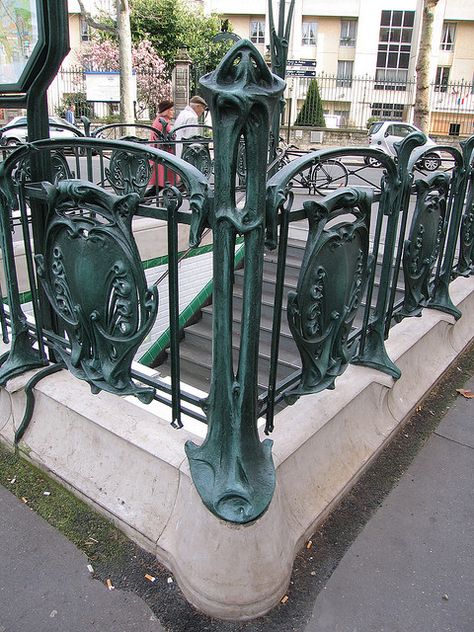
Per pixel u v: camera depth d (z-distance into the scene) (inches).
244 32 1314.0
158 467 82.0
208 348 226.5
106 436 88.8
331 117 1195.3
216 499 70.2
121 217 73.8
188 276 227.9
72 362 88.7
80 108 1067.3
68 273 82.7
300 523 81.5
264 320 210.2
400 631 70.4
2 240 96.4
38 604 73.9
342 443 96.7
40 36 86.4
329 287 79.8
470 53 1226.0
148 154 70.6
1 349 114.2
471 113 1151.6
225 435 71.6
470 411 123.2
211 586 70.6
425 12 698.2
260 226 62.5
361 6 1218.0
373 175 445.7
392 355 113.7
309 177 247.1
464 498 95.3
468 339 153.4
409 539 85.7
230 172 59.4
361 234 84.4
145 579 77.5
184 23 1175.6
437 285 139.4
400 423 112.3
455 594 76.0
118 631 70.3
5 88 96.7
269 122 59.1
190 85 789.2
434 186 113.8
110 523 86.8
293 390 84.4
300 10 1239.5
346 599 74.9
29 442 99.9
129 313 77.8
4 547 83.0
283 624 71.2
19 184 88.4
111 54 1143.0
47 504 91.4
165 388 84.9
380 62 1253.7
